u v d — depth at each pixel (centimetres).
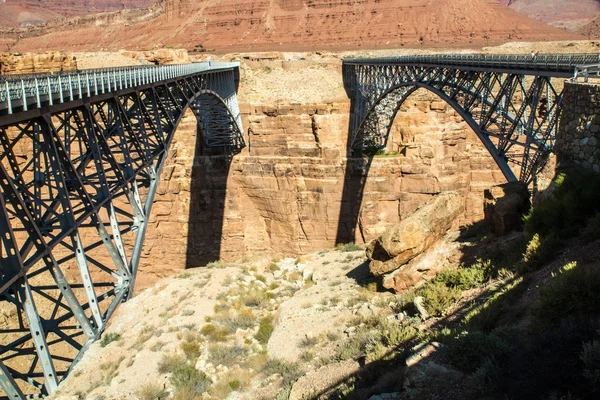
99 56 8900
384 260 2466
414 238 2383
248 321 2667
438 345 1271
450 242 2431
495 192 2403
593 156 1848
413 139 6738
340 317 2300
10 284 1556
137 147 2923
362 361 1673
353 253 3747
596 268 1109
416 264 2369
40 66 6550
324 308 2467
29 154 6112
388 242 2414
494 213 2270
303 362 1977
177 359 2269
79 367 2341
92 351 2498
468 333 1202
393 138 6894
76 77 2175
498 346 1102
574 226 1608
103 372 2283
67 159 2058
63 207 1967
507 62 3056
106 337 2659
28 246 1702
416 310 1909
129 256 6738
